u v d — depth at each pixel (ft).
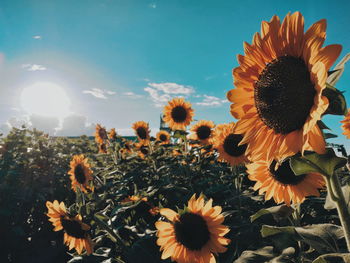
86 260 2.94
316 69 1.10
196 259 2.34
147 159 6.45
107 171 5.77
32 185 6.02
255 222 2.61
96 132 8.36
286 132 1.37
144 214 3.71
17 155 6.45
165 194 4.10
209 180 4.38
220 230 2.30
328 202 1.37
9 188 5.20
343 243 1.79
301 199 2.20
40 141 7.67
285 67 1.37
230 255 2.71
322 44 1.19
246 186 4.12
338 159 1.20
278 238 1.52
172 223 2.44
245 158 3.66
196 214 2.38
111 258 2.89
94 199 4.00
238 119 1.63
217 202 3.81
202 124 5.78
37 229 6.00
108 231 2.97
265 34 1.48
